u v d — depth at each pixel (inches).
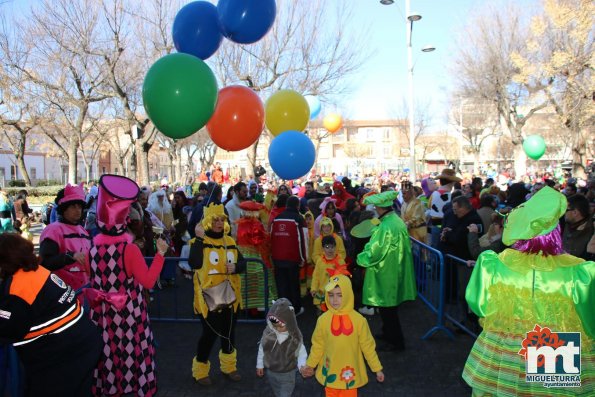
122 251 147.9
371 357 139.9
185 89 176.9
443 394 174.4
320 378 141.8
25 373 124.9
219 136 228.7
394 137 2625.5
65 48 676.7
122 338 147.8
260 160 1761.8
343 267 241.1
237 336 239.6
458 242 237.3
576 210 186.9
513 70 921.5
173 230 386.0
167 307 297.0
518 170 994.1
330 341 139.6
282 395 151.6
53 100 808.3
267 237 272.5
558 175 1133.7
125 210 149.3
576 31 658.2
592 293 113.1
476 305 123.8
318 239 261.3
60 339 116.7
